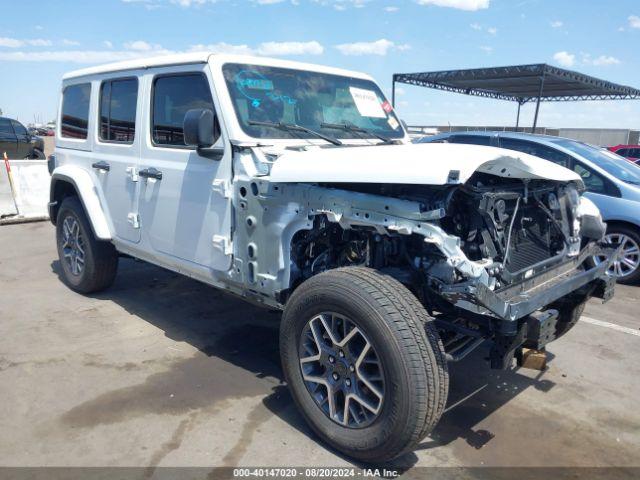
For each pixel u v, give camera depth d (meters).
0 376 3.75
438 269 2.76
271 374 3.85
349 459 2.91
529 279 3.05
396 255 3.08
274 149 3.46
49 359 4.02
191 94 3.80
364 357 2.71
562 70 17.25
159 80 4.10
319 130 3.99
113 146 4.59
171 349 4.23
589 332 4.80
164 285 5.84
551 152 6.88
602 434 3.24
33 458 2.86
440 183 2.47
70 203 5.22
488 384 3.82
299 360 3.03
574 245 3.52
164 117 4.05
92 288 5.37
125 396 3.51
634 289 6.19
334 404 2.92
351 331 2.75
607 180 6.42
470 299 2.54
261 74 3.87
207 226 3.71
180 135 3.91
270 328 4.70
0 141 16.25
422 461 2.93
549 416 3.42
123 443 3.01
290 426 3.21
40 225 9.23
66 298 5.39
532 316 2.84
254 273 3.43
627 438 3.20
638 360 4.25
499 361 2.82
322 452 2.96
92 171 4.92
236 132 3.48
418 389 2.52
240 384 3.70
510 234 2.92
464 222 2.87
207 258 3.77
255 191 3.34
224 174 3.53
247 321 4.84
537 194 3.21
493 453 3.02
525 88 21.28
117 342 4.35
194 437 3.07
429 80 19.23
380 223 2.76
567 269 3.42
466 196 2.84
